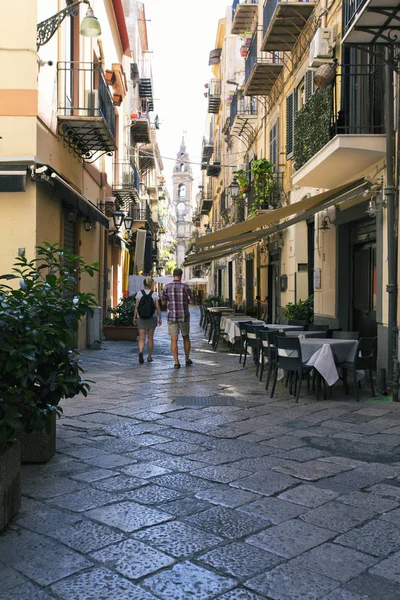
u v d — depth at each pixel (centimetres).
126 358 1250
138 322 1171
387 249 848
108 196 1866
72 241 1312
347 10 926
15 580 290
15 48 950
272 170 1700
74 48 1314
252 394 811
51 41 1062
